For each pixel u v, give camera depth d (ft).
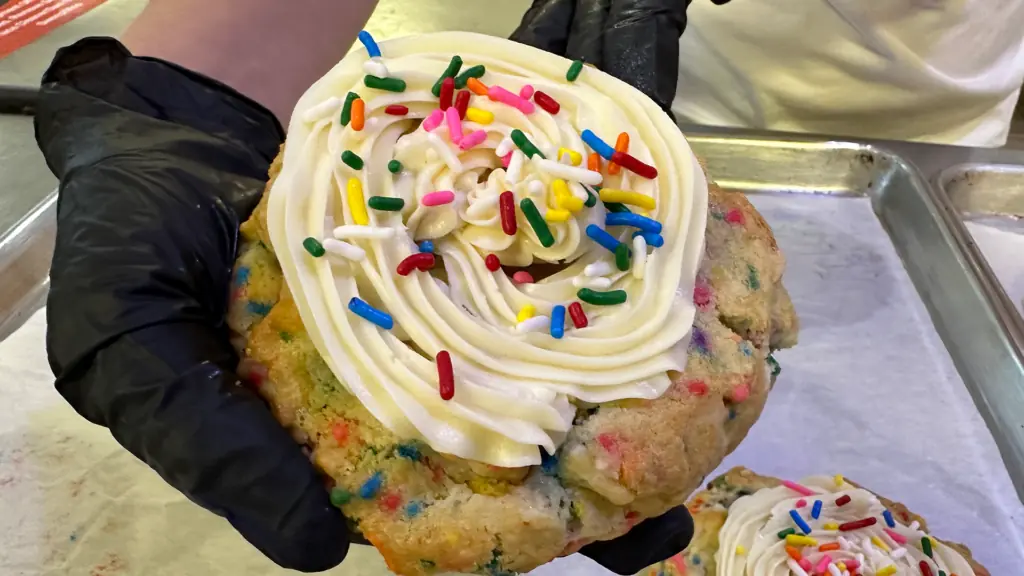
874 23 1.36
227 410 0.65
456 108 0.74
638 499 0.68
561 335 0.66
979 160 1.30
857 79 1.43
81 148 0.80
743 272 0.78
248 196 0.77
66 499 0.94
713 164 1.34
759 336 0.76
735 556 1.00
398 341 0.65
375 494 0.65
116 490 0.94
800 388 1.13
